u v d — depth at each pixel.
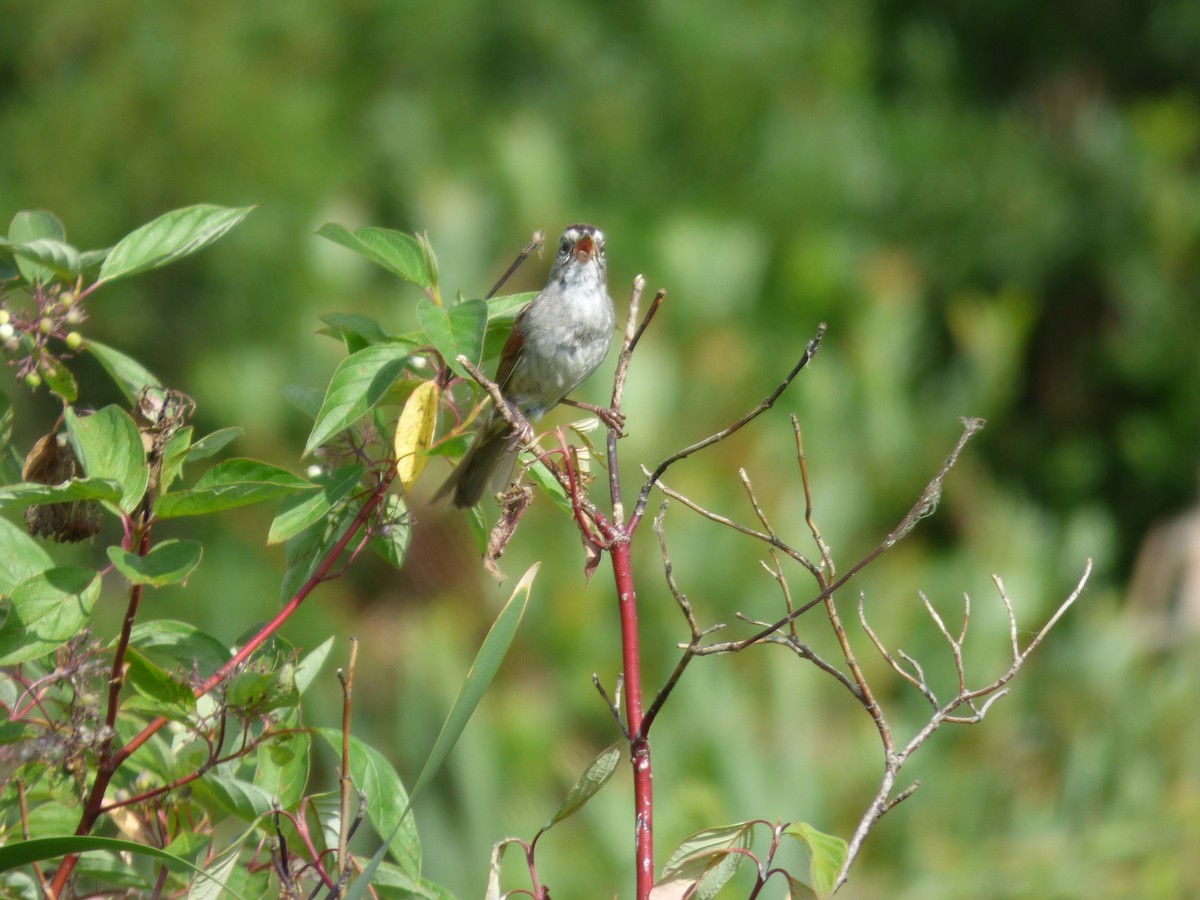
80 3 16.22
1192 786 10.00
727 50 18.50
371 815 3.86
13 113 16.06
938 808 9.73
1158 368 20.47
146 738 3.89
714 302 14.27
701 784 8.51
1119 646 11.22
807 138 18.42
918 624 11.75
